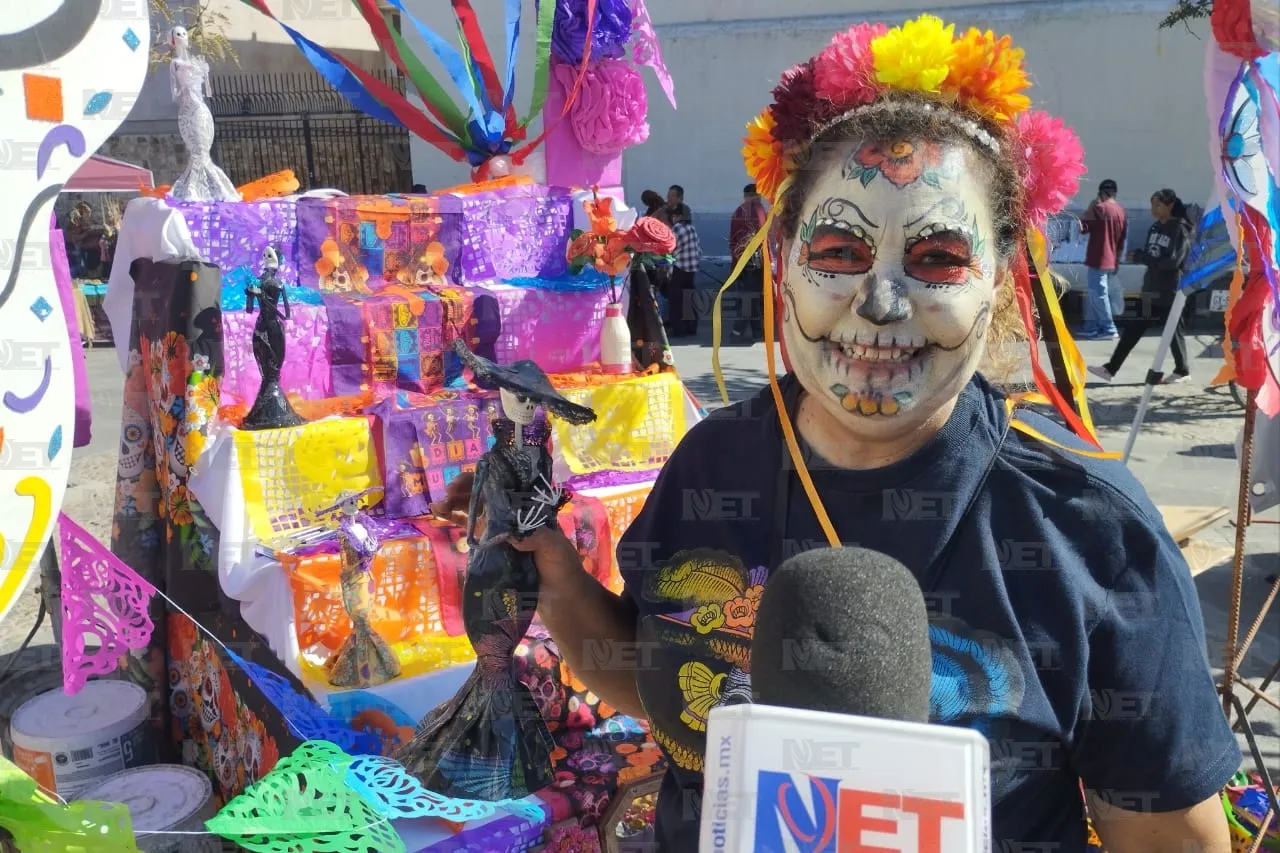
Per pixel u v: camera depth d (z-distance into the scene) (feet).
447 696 8.67
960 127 3.46
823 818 2.02
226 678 8.85
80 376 9.16
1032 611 3.45
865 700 2.23
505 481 6.46
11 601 2.98
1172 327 13.85
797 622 2.27
